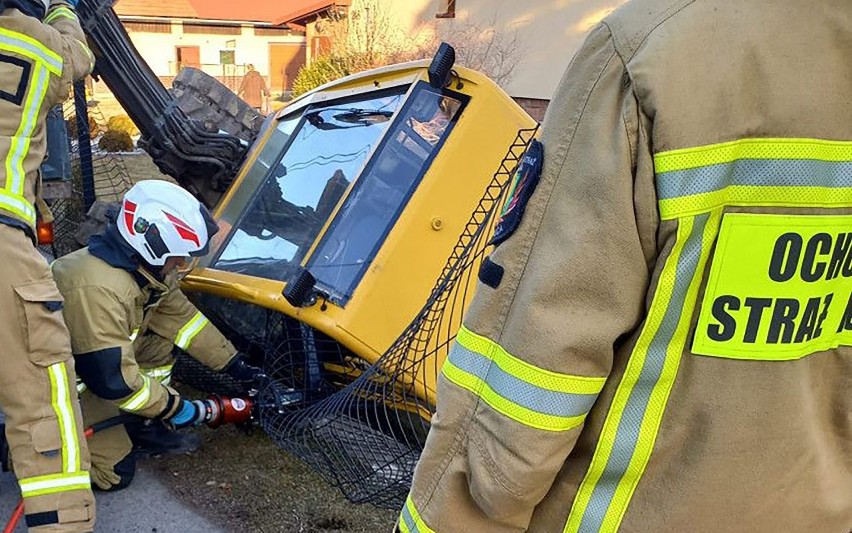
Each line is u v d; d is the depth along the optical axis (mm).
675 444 1112
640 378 1104
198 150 4070
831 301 1120
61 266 2752
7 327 2301
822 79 992
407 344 2418
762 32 989
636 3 1060
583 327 1050
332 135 3537
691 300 1054
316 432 2725
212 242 3588
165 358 3307
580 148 1062
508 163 2879
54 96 2574
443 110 3018
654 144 994
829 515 1199
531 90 12102
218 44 32688
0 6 2445
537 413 1082
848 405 1180
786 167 1002
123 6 31109
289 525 2859
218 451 3389
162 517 2895
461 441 1204
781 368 1084
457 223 2834
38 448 2332
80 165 4730
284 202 3477
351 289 2707
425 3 13633
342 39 13250
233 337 3779
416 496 1276
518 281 1124
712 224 1015
